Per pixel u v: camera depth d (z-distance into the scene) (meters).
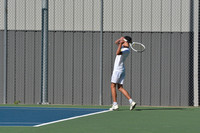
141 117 16.05
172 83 21.92
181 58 21.84
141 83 22.00
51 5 22.14
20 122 14.39
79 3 22.03
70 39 22.12
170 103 21.92
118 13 21.94
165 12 21.84
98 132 12.06
